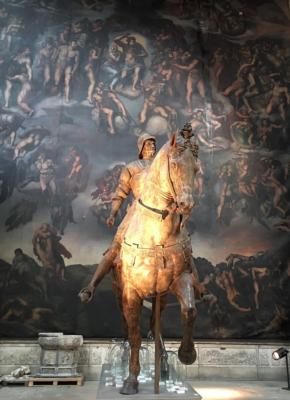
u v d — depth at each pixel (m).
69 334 11.13
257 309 12.06
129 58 14.12
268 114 14.13
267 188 13.34
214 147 13.58
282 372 11.12
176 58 14.40
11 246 11.60
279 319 12.02
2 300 11.12
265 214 13.06
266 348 11.28
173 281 4.77
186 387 5.29
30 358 10.40
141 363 6.57
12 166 12.31
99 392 4.97
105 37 14.23
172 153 4.20
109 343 10.70
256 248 12.69
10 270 11.40
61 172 12.53
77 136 12.99
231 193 13.16
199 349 11.09
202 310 11.79
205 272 12.27
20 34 13.73
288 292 12.35
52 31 13.98
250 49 14.88
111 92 13.64
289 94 14.41
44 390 8.69
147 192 4.73
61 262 11.73
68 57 13.71
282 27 15.23
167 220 4.61
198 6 15.16
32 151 12.57
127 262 4.93
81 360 10.52
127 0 14.82
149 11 14.83
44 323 11.12
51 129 12.91
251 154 13.64
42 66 13.48
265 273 12.45
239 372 11.00
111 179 12.75
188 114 13.84
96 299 11.49
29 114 12.93
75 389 8.86
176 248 4.71
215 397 8.34
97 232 12.17
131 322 5.01
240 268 12.43
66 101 13.27
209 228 12.73
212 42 14.79
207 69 14.45
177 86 14.09
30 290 11.33
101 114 13.34
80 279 11.66
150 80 14.02
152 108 13.70
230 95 14.24
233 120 13.97
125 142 13.21
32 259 11.59
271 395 8.59
